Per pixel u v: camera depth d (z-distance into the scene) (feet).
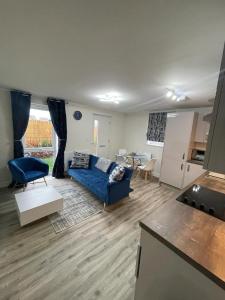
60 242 6.42
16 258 5.55
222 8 3.05
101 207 9.36
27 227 7.17
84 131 15.74
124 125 19.85
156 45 4.56
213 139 3.00
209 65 5.56
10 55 5.62
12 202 9.20
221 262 2.27
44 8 3.36
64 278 4.93
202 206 3.81
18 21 3.82
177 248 2.50
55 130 13.29
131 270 5.34
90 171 12.84
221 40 4.10
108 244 6.47
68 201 9.80
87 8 3.30
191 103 11.94
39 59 5.88
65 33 4.25
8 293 4.42
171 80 7.25
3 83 9.21
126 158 16.61
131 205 9.86
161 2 3.03
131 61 5.67
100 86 8.90
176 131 12.53
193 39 4.15
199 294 2.41
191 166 11.80
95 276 5.06
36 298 4.33
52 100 12.62
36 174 10.61
